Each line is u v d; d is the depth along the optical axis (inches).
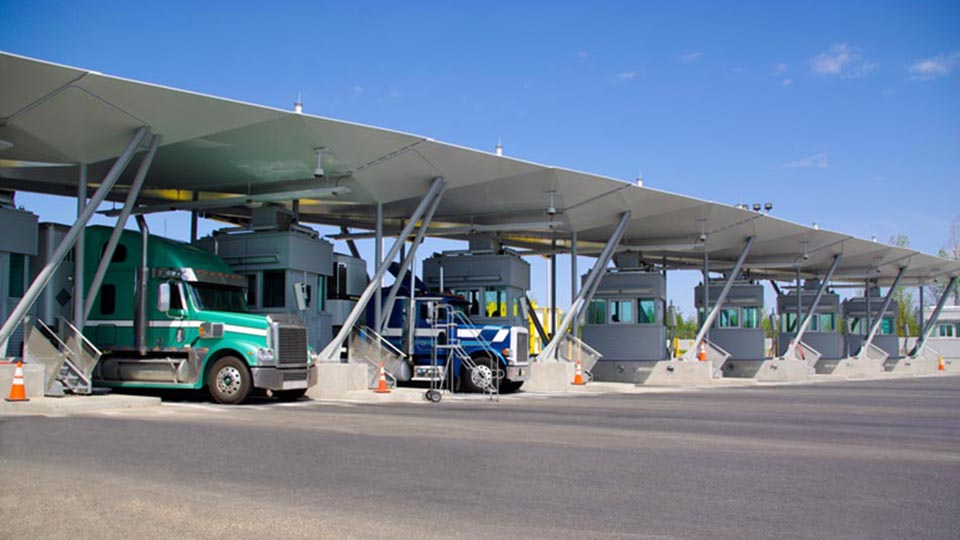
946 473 346.0
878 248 1459.2
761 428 512.4
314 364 681.6
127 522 235.1
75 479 294.2
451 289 1003.3
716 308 1203.2
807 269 1697.8
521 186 864.3
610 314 1193.4
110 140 607.2
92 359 614.5
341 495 275.4
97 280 630.5
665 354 1194.0
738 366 1346.0
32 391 567.5
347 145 684.7
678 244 1149.7
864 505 276.7
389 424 481.7
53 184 808.9
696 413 613.6
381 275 781.3
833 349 1611.7
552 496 280.7
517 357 829.8
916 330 2603.3
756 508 268.7
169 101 566.9
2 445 370.0
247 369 624.4
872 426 541.6
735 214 1078.4
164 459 338.6
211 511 249.9
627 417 568.1
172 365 638.5
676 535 232.1
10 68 495.2
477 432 451.2
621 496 283.0
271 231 809.5
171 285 653.9
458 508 259.8
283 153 696.4
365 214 1004.6
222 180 790.5
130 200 617.9
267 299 799.1
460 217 1018.1
